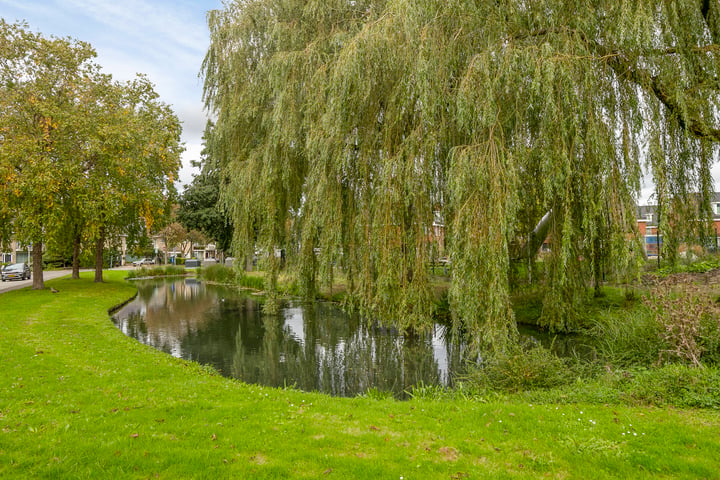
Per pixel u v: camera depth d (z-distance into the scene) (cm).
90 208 1614
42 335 940
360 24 1014
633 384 541
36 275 1852
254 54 1222
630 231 716
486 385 628
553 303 988
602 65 732
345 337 1209
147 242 2547
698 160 819
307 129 990
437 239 909
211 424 423
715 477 304
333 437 392
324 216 965
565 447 359
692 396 475
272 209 1143
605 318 970
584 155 752
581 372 663
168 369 725
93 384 580
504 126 777
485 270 743
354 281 1064
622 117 729
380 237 883
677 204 783
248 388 630
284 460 341
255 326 1380
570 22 752
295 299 1900
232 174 1223
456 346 934
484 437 389
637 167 714
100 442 366
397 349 1055
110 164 1681
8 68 1594
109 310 1560
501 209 725
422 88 762
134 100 1991
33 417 430
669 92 715
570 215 762
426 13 786
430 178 854
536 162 809
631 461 329
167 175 2112
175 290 2569
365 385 791
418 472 321
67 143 1596
